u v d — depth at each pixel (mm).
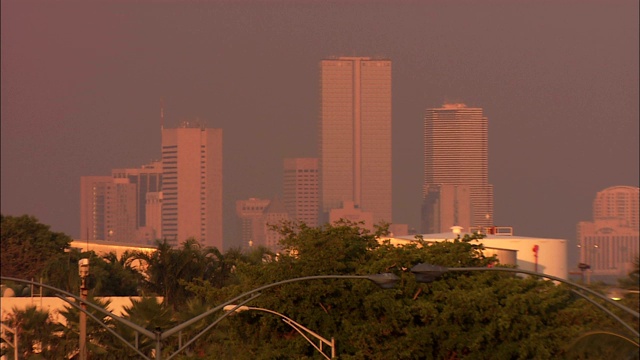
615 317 122188
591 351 173375
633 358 168375
